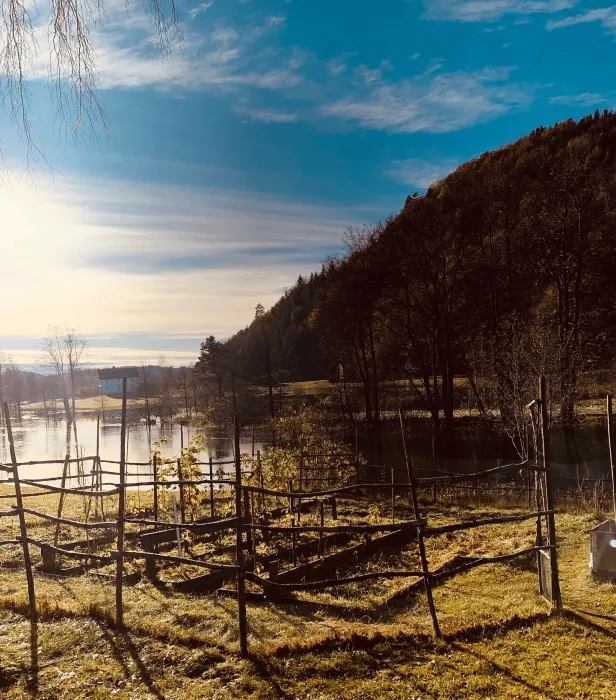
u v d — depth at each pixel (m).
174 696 4.89
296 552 10.41
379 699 4.84
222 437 43.81
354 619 7.04
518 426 19.19
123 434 6.66
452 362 35.56
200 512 14.09
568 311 34.53
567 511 13.52
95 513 13.55
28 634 6.17
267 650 5.67
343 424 38.25
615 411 29.81
